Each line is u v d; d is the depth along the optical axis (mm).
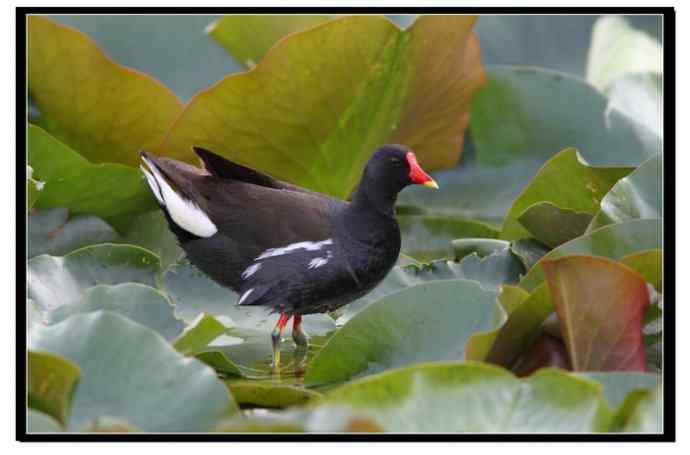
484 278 11266
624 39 17703
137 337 8102
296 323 11086
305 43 12500
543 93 15750
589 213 11883
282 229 11102
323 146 13438
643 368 8750
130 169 12336
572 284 8672
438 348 9180
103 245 10852
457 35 13859
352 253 11086
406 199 15586
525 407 7547
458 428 7457
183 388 7840
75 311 9492
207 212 11250
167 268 11758
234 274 11273
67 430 7684
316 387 9328
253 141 13086
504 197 15461
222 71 16188
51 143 11820
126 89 13367
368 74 13047
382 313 9344
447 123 14992
